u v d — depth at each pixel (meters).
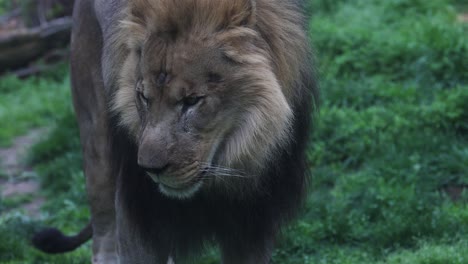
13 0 28.23
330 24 19.34
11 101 21.80
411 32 18.36
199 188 7.80
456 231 12.05
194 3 7.23
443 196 13.30
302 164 8.64
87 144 10.09
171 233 8.48
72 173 16.61
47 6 24.67
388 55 17.39
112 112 8.30
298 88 8.00
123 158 8.30
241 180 7.80
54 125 19.08
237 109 7.39
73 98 10.27
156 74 7.25
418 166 13.95
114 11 8.55
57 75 23.08
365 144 14.88
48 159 17.88
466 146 14.60
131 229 8.53
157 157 7.12
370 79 17.02
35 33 23.33
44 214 15.30
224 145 7.54
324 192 13.84
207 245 9.03
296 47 7.91
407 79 16.89
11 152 18.84
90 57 9.80
